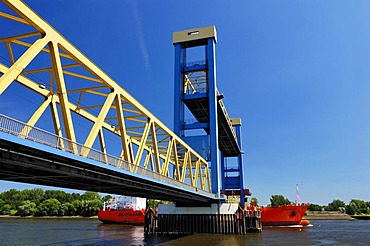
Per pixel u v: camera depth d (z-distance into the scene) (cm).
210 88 6253
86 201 15312
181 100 6462
